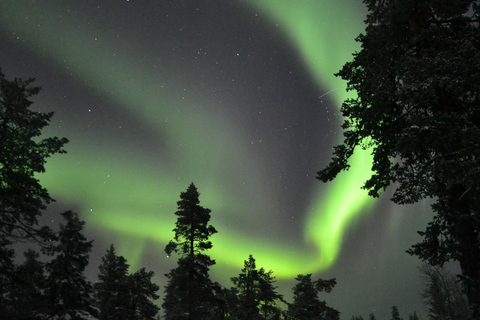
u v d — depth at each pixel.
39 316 22.81
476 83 7.99
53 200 18.09
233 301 36.38
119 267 35.09
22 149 17.03
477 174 7.32
